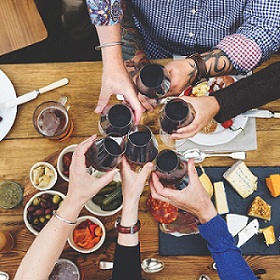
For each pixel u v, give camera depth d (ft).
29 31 5.77
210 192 4.84
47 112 4.76
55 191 4.74
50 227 3.91
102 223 4.84
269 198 4.90
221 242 4.21
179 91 4.65
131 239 4.18
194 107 4.25
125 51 5.01
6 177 4.94
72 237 4.68
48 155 4.95
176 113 4.01
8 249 4.75
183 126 4.13
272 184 4.80
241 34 4.68
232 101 4.39
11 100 4.96
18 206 4.88
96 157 3.74
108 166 3.78
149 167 3.74
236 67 4.69
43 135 4.71
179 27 5.21
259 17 4.68
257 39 4.63
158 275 4.83
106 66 4.53
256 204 4.82
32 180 4.78
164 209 4.63
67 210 3.85
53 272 4.57
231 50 4.60
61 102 5.02
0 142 4.98
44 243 3.89
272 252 4.82
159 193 4.01
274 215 4.88
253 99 4.45
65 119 4.76
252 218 4.89
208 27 5.16
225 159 4.94
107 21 4.46
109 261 4.83
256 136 4.93
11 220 4.88
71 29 7.29
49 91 5.05
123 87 4.43
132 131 3.87
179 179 3.98
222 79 4.94
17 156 4.96
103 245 4.86
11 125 4.95
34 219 4.74
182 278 4.82
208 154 4.92
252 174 4.86
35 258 3.89
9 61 7.61
